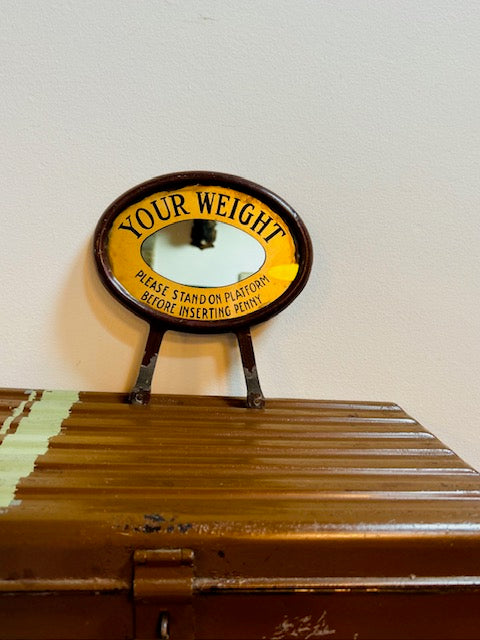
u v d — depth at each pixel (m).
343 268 0.81
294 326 0.81
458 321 0.84
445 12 0.82
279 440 0.67
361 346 0.83
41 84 0.75
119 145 0.76
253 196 0.76
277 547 0.50
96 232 0.73
